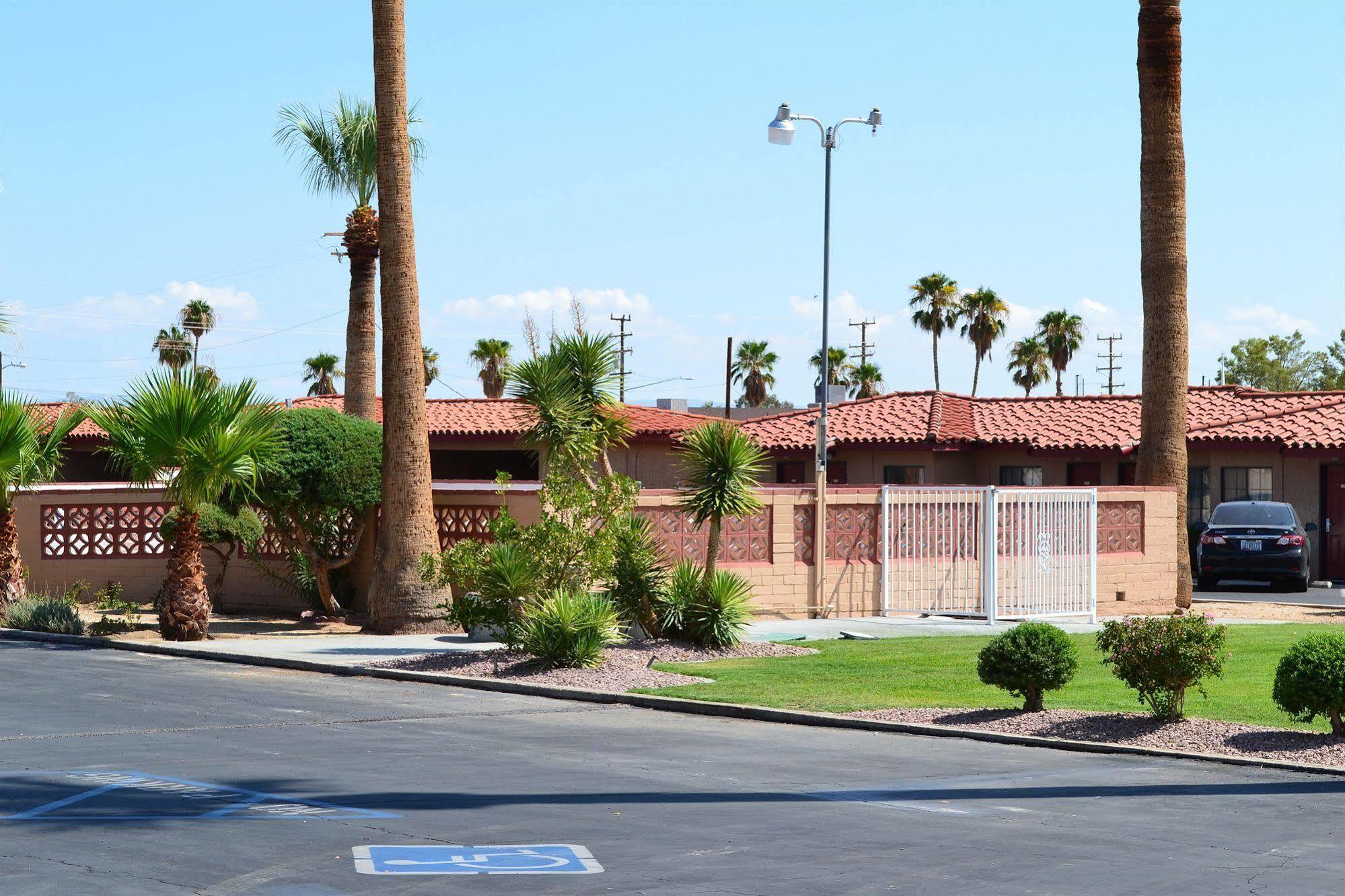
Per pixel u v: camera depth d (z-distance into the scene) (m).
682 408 55.91
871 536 23.05
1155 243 24.80
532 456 40.81
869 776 10.81
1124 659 12.69
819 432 27.02
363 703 14.68
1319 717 13.00
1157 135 24.66
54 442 22.59
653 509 21.31
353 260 30.39
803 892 7.39
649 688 15.29
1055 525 23.03
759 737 12.73
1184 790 10.36
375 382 30.69
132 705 14.28
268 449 20.84
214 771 10.66
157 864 7.77
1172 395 24.83
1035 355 83.00
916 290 81.56
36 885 7.30
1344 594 28.78
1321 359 79.69
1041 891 7.47
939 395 40.53
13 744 11.88
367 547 23.52
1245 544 29.20
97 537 25.14
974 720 13.21
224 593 24.78
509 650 17.42
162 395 19.70
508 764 11.16
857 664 17.00
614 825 8.98
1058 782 10.65
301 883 7.45
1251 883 7.69
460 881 7.55
